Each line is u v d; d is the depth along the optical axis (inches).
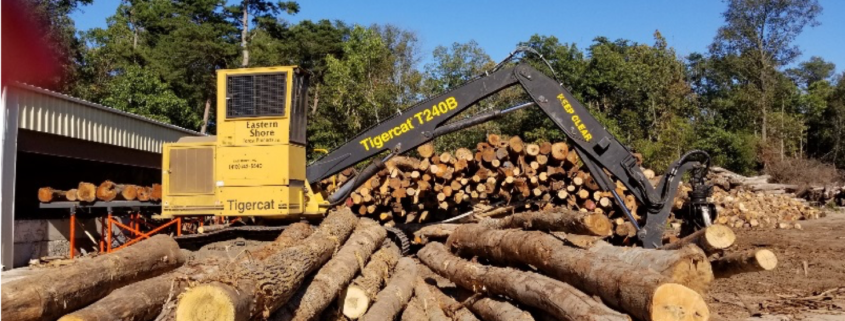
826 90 2370.8
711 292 426.0
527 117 1454.2
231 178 413.1
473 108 1413.6
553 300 262.5
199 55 1691.7
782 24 2108.8
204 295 182.4
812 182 1450.5
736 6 2154.3
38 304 198.8
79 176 808.3
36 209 728.3
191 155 433.4
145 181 884.6
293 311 260.2
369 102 1369.3
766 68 2106.3
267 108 412.8
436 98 463.8
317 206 434.3
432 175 553.3
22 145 590.2
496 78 458.0
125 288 214.2
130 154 766.5
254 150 411.5
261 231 444.5
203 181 429.4
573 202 537.3
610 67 1646.2
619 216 532.4
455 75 1594.5
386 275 384.2
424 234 544.4
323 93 1590.8
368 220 481.1
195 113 1574.8
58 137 635.5
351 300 311.4
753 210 860.6
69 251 671.1
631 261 277.7
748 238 722.2
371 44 1393.9
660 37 1749.5
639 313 222.1
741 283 455.8
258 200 409.4
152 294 215.6
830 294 409.7
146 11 1961.1
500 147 543.8
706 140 1727.4
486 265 391.9
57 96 612.7
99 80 1481.3
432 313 350.9
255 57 1756.9
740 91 2071.9
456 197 552.1
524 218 380.5
